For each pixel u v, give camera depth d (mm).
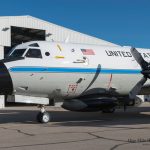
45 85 13750
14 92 13266
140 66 15844
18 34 31641
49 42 14625
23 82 13219
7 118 16906
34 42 14258
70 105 14797
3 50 27891
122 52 16016
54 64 13852
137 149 7824
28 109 25250
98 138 9461
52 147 8195
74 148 8031
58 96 14508
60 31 30453
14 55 13922
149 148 7941
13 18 28359
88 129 11508
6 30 28016
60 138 9570
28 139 9492
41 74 13531
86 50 15031
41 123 13961
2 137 9977
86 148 8008
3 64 12977
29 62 13406
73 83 14359
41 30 30141
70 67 14164
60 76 13945
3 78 12672
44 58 13797
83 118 16344
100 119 15633
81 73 14398
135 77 15867
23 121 15172
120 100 16875
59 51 14297
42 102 14172
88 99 14875
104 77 15047
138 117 16750
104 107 15008
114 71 15250
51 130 11438
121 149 7828
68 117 16984
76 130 11297
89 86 14812
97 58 15008
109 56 15430
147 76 14789
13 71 12945
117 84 15562
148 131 10812
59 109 24625
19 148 8109
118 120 15000
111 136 9797
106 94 15430
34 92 13773
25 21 28875
